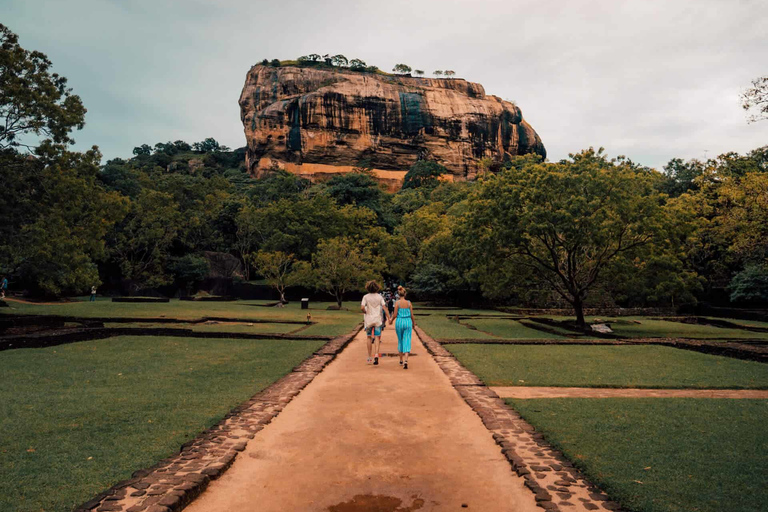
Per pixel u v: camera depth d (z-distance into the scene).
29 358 9.73
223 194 70.00
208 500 3.17
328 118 129.50
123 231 49.06
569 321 23.69
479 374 8.12
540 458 3.88
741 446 4.27
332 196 68.62
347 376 7.83
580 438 4.50
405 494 3.29
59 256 18.59
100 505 2.90
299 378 7.42
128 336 14.34
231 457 3.86
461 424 4.97
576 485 3.35
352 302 51.78
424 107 136.38
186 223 55.41
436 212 58.75
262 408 5.50
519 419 5.10
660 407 5.75
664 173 46.19
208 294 49.06
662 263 20.41
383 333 15.95
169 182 64.81
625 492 3.26
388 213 68.31
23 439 4.36
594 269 21.91
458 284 43.84
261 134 127.38
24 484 3.31
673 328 24.02
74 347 11.61
